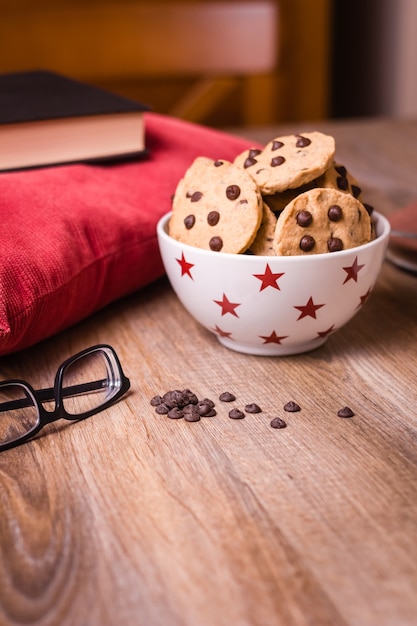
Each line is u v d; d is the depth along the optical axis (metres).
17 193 0.66
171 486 0.48
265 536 0.45
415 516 0.46
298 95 1.73
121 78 1.64
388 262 0.77
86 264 0.64
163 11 1.61
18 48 1.58
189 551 0.44
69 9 1.57
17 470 0.50
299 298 0.57
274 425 0.54
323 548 0.44
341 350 0.63
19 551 0.44
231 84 1.68
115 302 0.71
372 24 1.81
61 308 0.63
